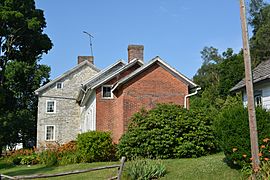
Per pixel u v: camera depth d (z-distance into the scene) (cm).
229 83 4522
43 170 1817
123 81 2142
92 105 2609
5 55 3534
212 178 1144
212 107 3456
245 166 1104
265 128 1073
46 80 4900
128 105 2141
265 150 1047
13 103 4447
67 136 3628
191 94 2252
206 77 6544
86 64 3791
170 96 2211
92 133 1970
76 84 3741
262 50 4619
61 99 3684
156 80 2209
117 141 2248
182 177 1210
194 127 1788
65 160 2048
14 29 3409
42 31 3631
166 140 1739
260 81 1611
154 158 1727
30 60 3741
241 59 4681
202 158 1587
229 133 1148
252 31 5366
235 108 1188
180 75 2236
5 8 3238
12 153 2798
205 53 7412
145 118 1845
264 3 5397
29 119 4469
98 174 1399
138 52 2780
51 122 3628
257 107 1151
